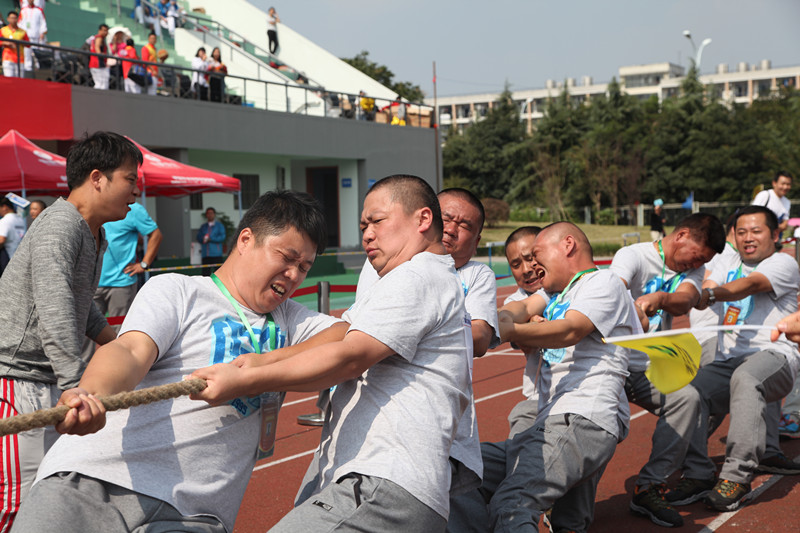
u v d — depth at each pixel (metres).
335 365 2.34
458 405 2.63
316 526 2.34
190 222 21.39
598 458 3.64
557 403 3.75
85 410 1.94
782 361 4.93
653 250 4.88
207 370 2.19
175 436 2.33
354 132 24.73
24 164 11.05
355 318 2.51
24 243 3.17
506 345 10.94
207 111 20.08
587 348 3.80
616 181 48.91
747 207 5.50
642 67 117.31
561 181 50.81
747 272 5.46
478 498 3.49
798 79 113.25
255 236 2.51
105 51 17.89
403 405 2.49
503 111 57.94
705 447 4.84
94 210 3.43
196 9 30.38
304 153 22.97
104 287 8.41
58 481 2.20
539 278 4.04
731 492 4.61
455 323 2.63
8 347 3.12
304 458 5.77
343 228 25.92
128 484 2.23
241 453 2.47
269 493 5.04
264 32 30.86
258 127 21.52
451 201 3.60
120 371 2.14
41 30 18.05
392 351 2.45
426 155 27.70
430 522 2.44
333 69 30.45
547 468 3.54
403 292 2.50
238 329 2.49
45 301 3.03
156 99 18.72
